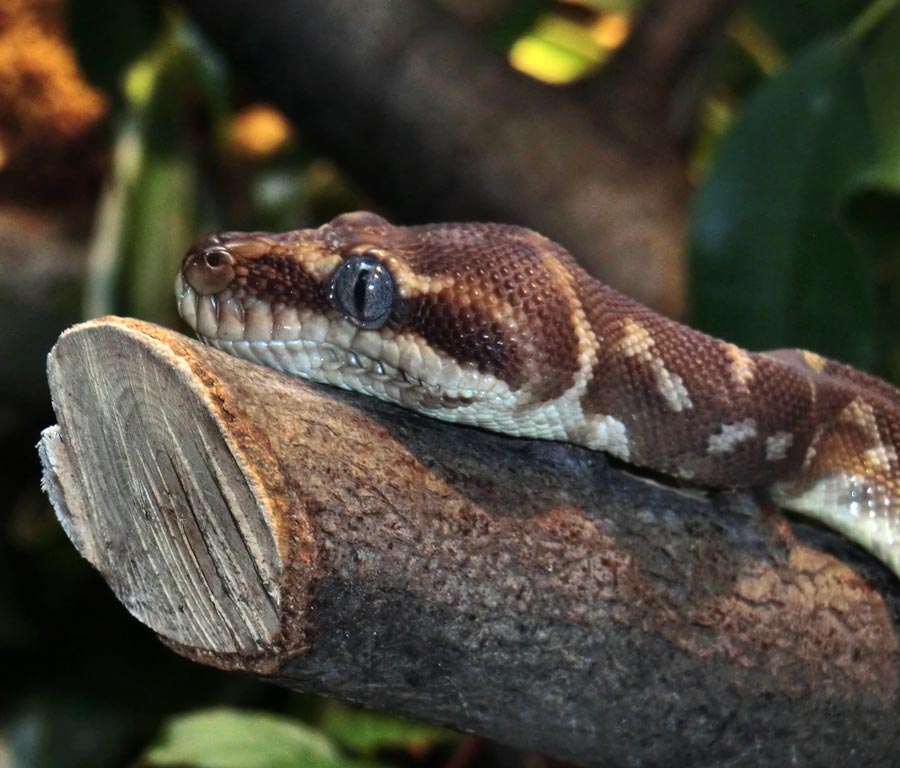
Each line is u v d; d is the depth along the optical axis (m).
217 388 0.45
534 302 0.48
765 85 0.56
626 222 0.61
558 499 0.47
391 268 0.48
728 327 0.56
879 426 0.50
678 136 0.65
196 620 0.46
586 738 0.47
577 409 0.48
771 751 0.48
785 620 0.48
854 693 0.48
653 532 0.47
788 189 0.56
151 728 0.71
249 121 0.87
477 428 0.48
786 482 0.49
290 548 0.45
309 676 0.46
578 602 0.47
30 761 0.69
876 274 0.60
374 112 0.62
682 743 0.47
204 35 0.65
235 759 0.55
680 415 0.48
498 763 0.64
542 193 0.61
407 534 0.46
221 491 0.45
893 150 0.56
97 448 0.46
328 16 0.61
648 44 0.63
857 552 0.50
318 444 0.46
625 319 0.49
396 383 0.48
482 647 0.46
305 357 0.48
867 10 0.58
